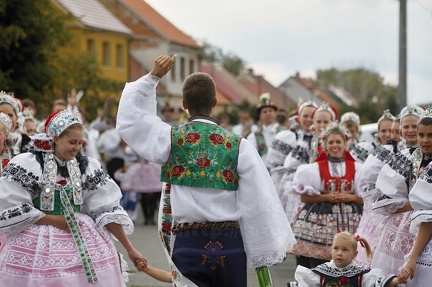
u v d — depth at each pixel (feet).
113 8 195.83
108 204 24.56
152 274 24.75
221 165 22.20
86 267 23.72
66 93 108.47
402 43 82.84
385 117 37.55
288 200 40.47
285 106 276.00
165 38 193.47
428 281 24.64
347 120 41.93
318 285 27.07
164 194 22.94
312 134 41.01
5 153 30.66
